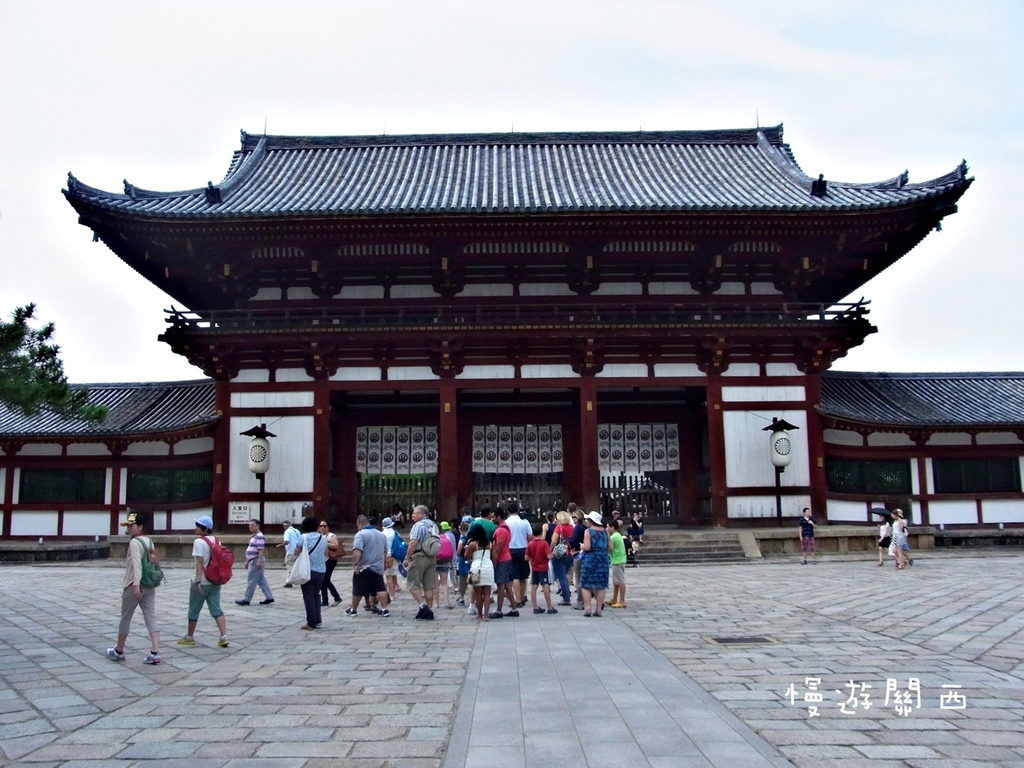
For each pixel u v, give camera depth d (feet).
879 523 118.52
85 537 119.24
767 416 114.93
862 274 131.75
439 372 114.62
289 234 110.73
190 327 110.42
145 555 45.14
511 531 65.10
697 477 127.13
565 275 120.67
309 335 110.52
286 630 56.08
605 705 34.14
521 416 129.29
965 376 134.51
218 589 49.80
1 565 110.63
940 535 117.91
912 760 27.04
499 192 122.42
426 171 135.44
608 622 57.31
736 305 119.14
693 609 62.80
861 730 30.48
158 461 119.65
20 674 41.57
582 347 112.57
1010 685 37.22
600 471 128.26
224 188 122.42
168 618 61.72
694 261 118.62
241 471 113.09
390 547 74.54
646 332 111.34
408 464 128.26
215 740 29.94
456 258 115.65
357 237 112.16
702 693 36.01
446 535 69.21
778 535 107.76
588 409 113.80
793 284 119.55
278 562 105.40
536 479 128.67
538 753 27.99
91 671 42.27
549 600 63.21
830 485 119.44
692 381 115.34
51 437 117.70
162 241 111.65
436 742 29.50
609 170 135.64
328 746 29.12
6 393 58.85
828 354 115.55
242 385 114.62
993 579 80.38
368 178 132.26
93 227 109.09
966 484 120.57
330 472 125.18
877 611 60.23
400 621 60.23
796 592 72.38
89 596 75.31
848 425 117.70
